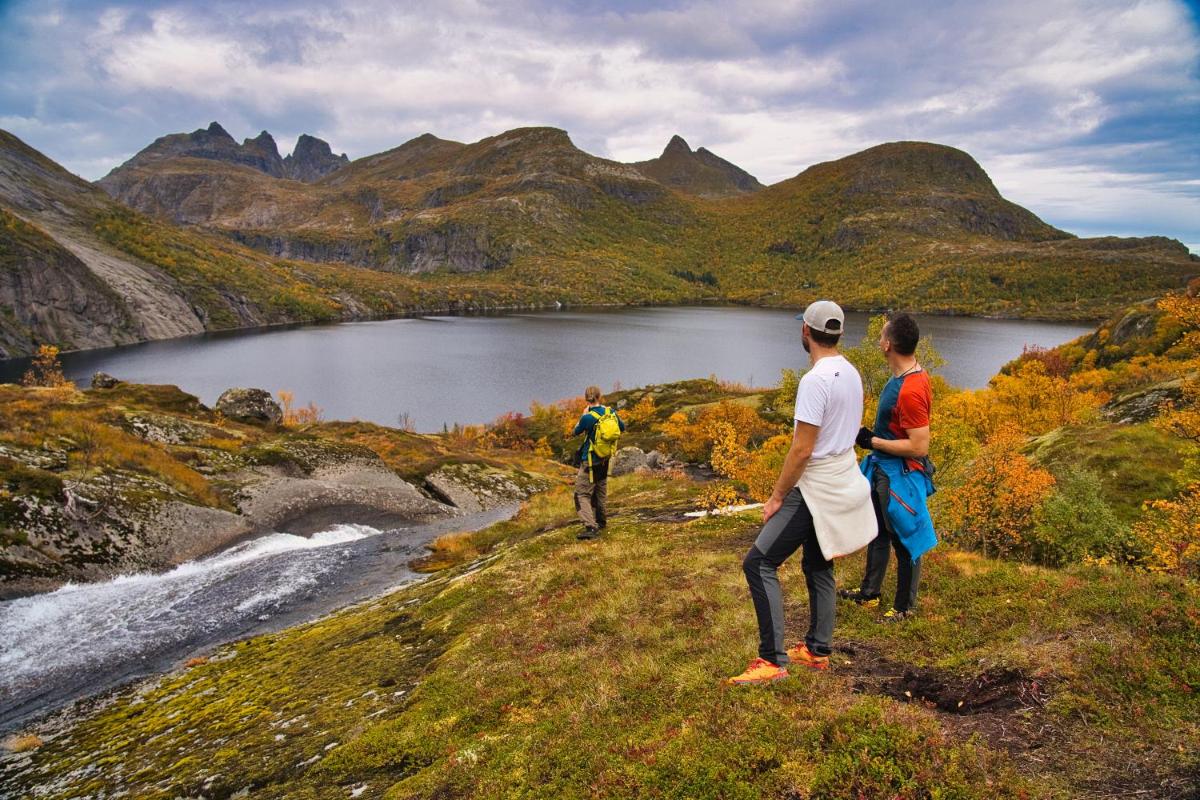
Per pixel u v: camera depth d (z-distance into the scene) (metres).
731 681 4.48
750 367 170.25
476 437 85.81
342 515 29.27
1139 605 4.68
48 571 18.05
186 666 12.77
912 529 5.16
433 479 38.19
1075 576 5.76
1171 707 3.60
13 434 22.97
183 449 30.19
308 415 93.31
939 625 5.25
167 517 22.48
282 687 9.42
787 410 22.11
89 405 32.38
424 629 10.13
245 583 19.55
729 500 15.12
